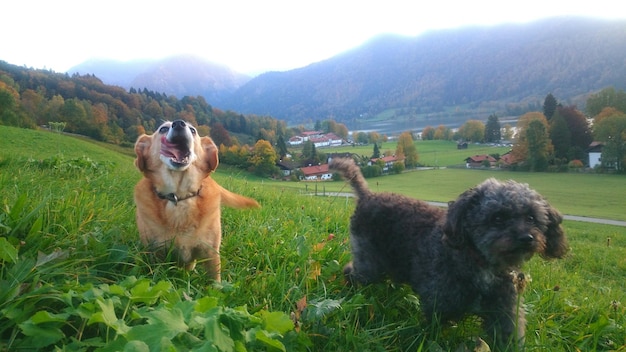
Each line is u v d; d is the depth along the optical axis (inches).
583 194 514.6
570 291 60.2
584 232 200.5
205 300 27.1
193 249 43.8
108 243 40.2
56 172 81.4
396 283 47.2
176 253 43.1
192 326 24.0
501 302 38.6
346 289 45.7
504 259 38.0
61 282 30.9
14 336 23.9
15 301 25.7
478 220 39.1
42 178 65.5
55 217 41.2
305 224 63.1
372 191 52.4
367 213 48.1
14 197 46.7
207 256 44.2
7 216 37.0
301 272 43.8
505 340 37.6
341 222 73.4
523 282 35.3
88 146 359.6
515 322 36.5
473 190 42.6
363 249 47.6
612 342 41.7
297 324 33.9
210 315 25.3
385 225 46.5
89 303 24.9
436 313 39.4
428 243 42.0
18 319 24.9
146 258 40.9
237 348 24.5
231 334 25.7
